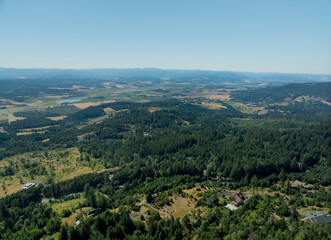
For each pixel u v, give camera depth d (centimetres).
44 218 13788
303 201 12794
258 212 11231
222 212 12362
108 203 14612
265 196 13662
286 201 13262
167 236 10231
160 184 17638
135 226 11350
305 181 17600
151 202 14662
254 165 19338
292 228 9331
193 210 13262
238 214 11606
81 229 10881
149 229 10531
